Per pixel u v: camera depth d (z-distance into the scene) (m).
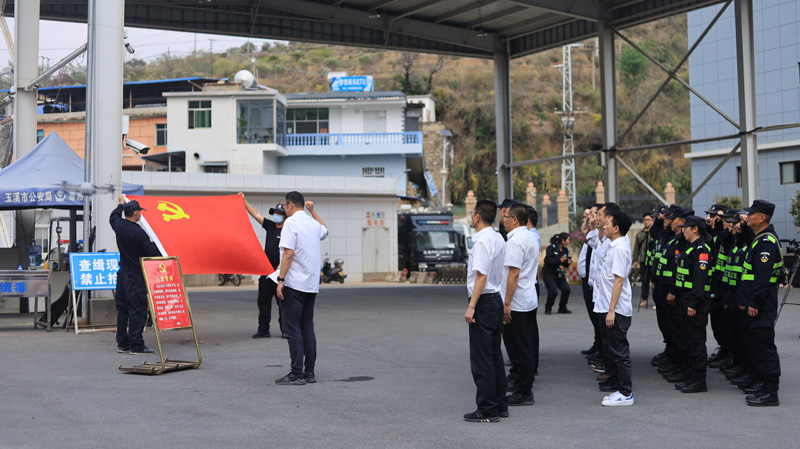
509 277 6.75
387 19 26.45
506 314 6.79
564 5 23.02
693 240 7.71
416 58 82.38
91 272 12.03
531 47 28.28
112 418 6.09
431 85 72.62
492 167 66.25
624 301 7.01
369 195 35.12
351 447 5.30
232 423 5.98
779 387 7.73
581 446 5.39
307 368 7.87
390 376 8.23
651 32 76.56
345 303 19.03
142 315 9.64
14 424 5.81
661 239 8.89
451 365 9.00
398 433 5.73
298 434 5.65
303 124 46.00
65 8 22.78
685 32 77.25
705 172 31.94
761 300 6.95
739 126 20.12
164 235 10.10
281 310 7.81
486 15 26.81
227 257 10.30
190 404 6.68
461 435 5.70
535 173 67.19
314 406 6.67
